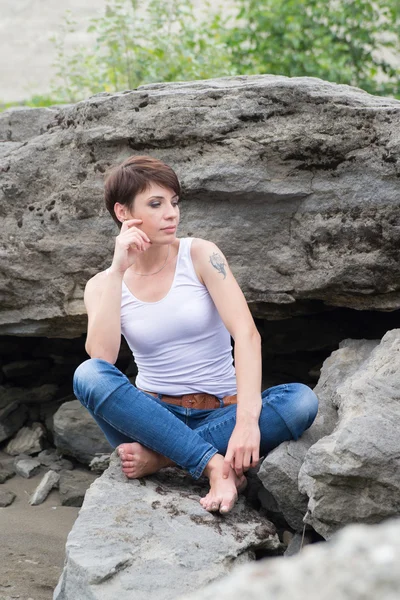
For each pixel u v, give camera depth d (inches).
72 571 133.5
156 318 162.2
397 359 171.5
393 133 184.2
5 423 232.4
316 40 375.6
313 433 164.6
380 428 145.3
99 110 202.7
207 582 131.6
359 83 387.9
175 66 359.9
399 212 184.7
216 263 162.1
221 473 151.8
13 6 620.1
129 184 160.7
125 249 160.1
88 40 554.3
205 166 194.1
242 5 401.1
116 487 154.0
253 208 195.6
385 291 190.1
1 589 159.5
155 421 153.6
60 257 208.5
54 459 221.1
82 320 213.5
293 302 199.6
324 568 64.7
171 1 441.4
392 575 62.2
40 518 192.9
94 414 158.2
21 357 248.1
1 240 212.7
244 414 153.9
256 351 158.1
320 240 191.6
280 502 155.2
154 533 141.3
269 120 191.2
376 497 143.2
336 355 191.2
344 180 188.4
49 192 210.2
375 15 393.7
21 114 225.1
